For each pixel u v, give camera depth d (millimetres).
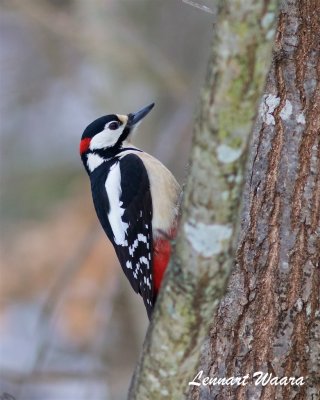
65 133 19453
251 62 5617
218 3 5648
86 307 17125
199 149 5902
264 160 7961
